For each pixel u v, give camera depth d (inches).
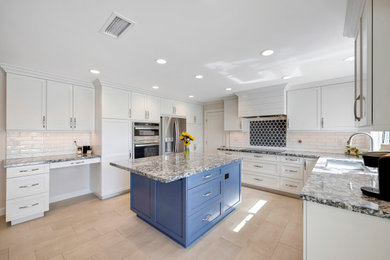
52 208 113.6
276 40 71.2
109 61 91.4
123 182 138.3
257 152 148.4
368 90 35.8
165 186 81.7
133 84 135.5
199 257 69.4
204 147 219.3
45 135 122.0
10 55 84.0
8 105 99.0
